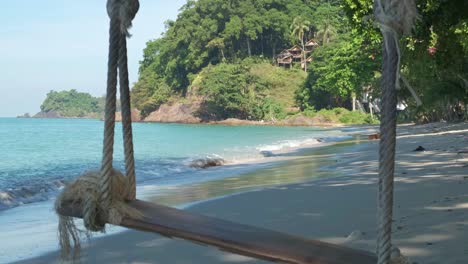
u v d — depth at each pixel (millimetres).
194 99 133875
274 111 117688
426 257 5082
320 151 29297
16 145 46438
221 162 24344
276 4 144500
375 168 15859
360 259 2641
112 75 3004
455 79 36875
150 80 152750
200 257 5984
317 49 113750
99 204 2922
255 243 2711
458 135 29594
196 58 141000
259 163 23344
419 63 24031
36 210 11977
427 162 15125
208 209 9867
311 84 113875
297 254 2646
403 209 7449
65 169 25109
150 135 64625
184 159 27391
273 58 139000
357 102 107312
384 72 2539
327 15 139875
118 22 2994
